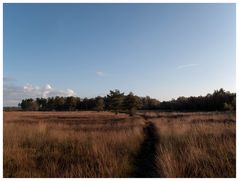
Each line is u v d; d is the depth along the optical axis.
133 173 6.41
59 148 8.81
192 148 7.33
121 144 9.12
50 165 6.59
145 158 7.93
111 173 6.15
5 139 9.12
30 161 6.95
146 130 16.25
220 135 9.68
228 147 7.35
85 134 11.16
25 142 9.80
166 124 17.22
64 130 13.43
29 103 88.19
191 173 6.03
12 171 6.18
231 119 17.73
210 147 7.80
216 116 22.16
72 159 7.36
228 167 5.95
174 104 81.44
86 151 8.04
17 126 13.34
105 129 14.36
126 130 12.96
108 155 7.22
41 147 9.07
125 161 6.92
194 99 72.06
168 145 8.87
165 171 5.98
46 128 13.53
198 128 11.99
